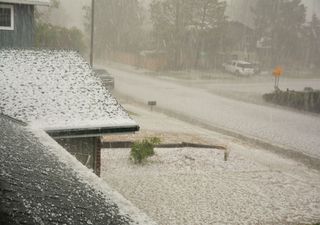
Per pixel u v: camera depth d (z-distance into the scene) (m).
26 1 16.86
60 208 4.14
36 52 12.85
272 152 19.02
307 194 14.15
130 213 4.34
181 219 11.64
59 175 5.36
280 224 11.70
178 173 15.55
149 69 50.59
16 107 9.41
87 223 3.87
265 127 23.61
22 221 3.60
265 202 13.22
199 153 18.22
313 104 29.11
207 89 36.91
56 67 12.02
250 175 15.76
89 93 10.91
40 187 4.67
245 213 12.30
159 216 11.73
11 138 6.77
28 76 11.12
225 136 21.41
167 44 50.31
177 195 13.36
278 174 16.05
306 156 18.66
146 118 24.27
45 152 6.52
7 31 17.06
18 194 4.26
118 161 16.73
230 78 45.19
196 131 22.02
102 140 19.16
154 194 13.34
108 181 14.30
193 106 28.75
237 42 55.53
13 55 12.27
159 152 18.11
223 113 26.91
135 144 16.73
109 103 10.62
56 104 9.94
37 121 8.95
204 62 51.78
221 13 50.16
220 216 11.99
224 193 13.76
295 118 26.55
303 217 12.28
